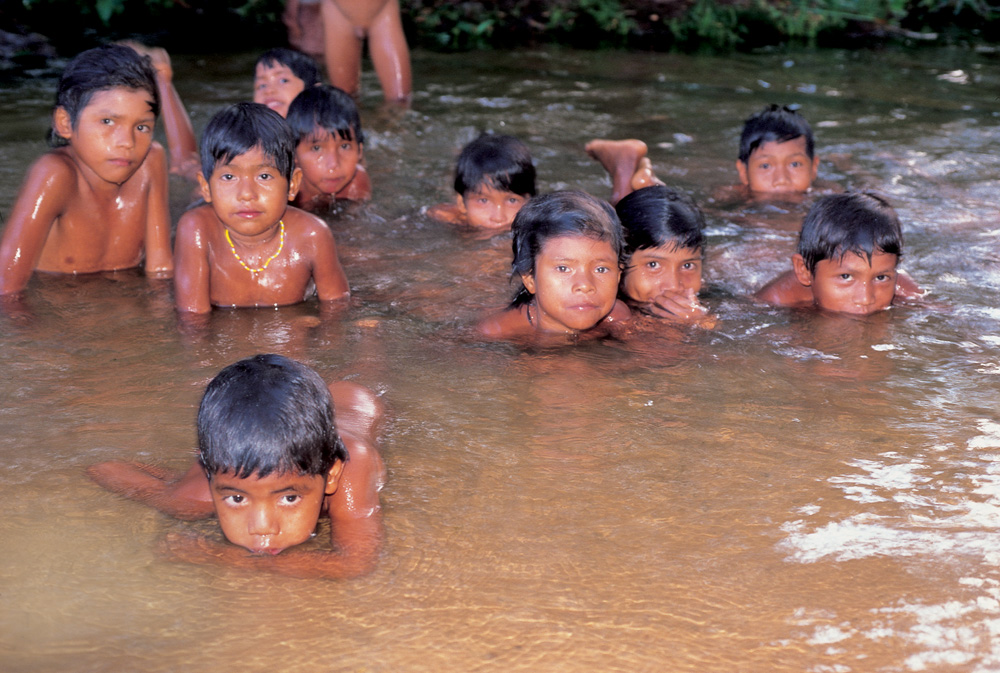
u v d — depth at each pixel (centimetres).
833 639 189
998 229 466
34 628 190
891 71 855
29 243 381
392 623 193
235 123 358
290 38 890
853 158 588
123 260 417
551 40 1007
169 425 273
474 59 891
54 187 384
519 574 209
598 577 208
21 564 210
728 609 198
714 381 313
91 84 374
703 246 401
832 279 377
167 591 202
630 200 393
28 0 925
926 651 187
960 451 263
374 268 423
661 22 1068
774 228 478
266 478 213
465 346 342
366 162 569
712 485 246
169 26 973
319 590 204
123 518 228
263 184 360
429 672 179
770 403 295
